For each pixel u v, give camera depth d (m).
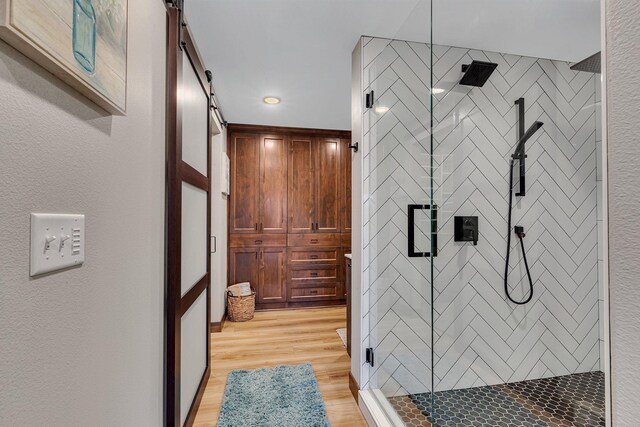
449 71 1.88
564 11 1.53
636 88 0.51
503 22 1.62
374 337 1.88
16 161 0.50
